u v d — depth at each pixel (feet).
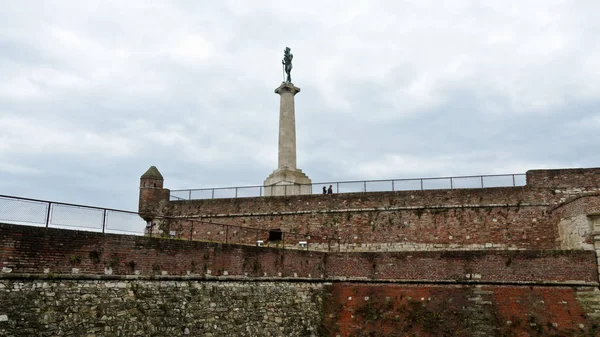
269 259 96.99
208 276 84.94
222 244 88.63
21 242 61.41
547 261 94.89
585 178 116.88
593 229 95.30
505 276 96.43
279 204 135.03
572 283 92.48
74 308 65.10
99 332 66.95
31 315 60.49
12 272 60.03
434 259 101.35
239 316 87.76
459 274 98.99
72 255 66.54
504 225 119.34
